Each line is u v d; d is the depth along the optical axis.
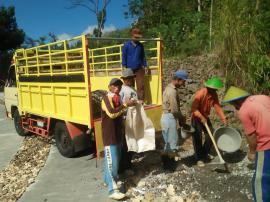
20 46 32.47
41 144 8.80
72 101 7.14
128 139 5.69
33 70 8.62
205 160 6.55
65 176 6.52
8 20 31.48
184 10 19.69
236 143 6.11
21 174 6.85
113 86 5.35
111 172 5.33
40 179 6.47
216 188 5.39
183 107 10.00
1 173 7.04
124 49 7.43
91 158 7.42
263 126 3.80
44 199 5.60
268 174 3.81
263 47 8.36
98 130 6.44
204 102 6.18
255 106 3.84
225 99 4.14
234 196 5.11
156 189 5.54
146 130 5.75
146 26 22.03
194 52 13.52
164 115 6.08
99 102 7.29
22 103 9.45
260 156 3.84
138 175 6.14
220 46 9.22
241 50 8.57
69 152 7.45
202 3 18.14
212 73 9.92
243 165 6.22
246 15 8.67
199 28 14.85
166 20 20.88
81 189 5.86
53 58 7.74
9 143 9.44
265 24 8.38
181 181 5.74
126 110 5.64
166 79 11.30
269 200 3.83
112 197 5.30
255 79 8.23
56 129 7.74
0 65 29.80
